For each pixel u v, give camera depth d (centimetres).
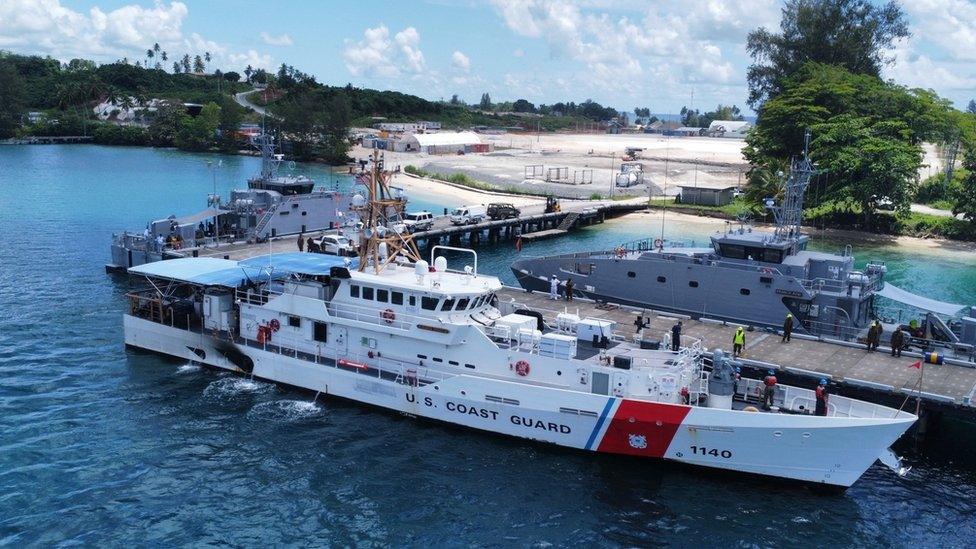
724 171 15475
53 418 3388
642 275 5050
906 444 3412
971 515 2820
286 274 3984
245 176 14312
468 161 16962
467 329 3288
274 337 3812
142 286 5756
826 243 8938
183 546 2506
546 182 13762
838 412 3003
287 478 2936
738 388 3231
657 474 3030
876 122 9956
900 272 7550
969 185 9219
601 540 2594
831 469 2872
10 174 13538
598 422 3038
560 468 3052
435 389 3303
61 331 4600
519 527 2656
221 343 3919
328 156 17412
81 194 11306
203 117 19712
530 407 3125
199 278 3934
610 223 10381
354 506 2762
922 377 3544
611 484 2947
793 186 5006
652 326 4488
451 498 2825
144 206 10288
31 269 6269
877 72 12525
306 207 7219
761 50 12988
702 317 4856
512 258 7931
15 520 2602
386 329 3419
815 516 2777
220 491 2838
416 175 14800
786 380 3688
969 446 3419
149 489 2836
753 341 4238
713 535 2644
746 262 4794
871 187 9244
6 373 3888
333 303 3619
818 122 10244
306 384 3675
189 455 3092
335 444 3206
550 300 5069
